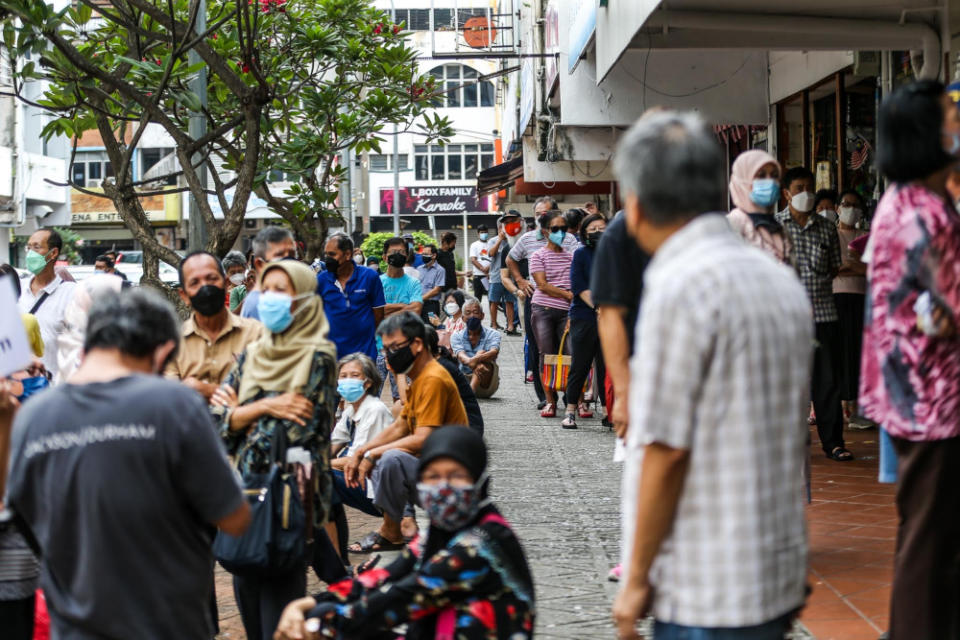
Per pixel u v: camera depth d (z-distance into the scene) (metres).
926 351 4.36
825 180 13.80
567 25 15.49
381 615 4.03
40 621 5.03
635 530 3.09
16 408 4.33
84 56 10.38
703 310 2.98
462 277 31.61
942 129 4.39
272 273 5.20
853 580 6.48
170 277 33.72
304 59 13.16
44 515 3.63
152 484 3.60
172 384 3.71
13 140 34.22
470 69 67.25
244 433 5.18
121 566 3.58
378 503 7.11
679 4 9.68
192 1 10.18
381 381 7.95
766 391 3.04
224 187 11.16
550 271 12.88
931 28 10.00
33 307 9.01
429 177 68.19
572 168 22.03
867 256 4.61
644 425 3.01
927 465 4.41
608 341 5.21
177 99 9.67
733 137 18.31
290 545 4.94
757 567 3.04
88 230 56.12
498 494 9.18
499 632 4.01
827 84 13.56
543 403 14.17
